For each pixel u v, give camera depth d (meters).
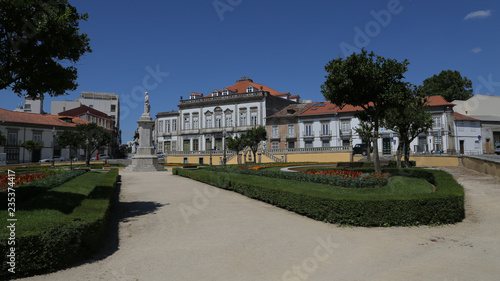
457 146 39.66
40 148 51.84
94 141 36.62
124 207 10.11
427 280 4.18
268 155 38.78
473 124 41.16
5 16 6.70
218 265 4.88
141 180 19.05
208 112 57.78
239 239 6.28
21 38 7.04
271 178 13.56
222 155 44.19
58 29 7.11
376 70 12.34
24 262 4.47
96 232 5.59
